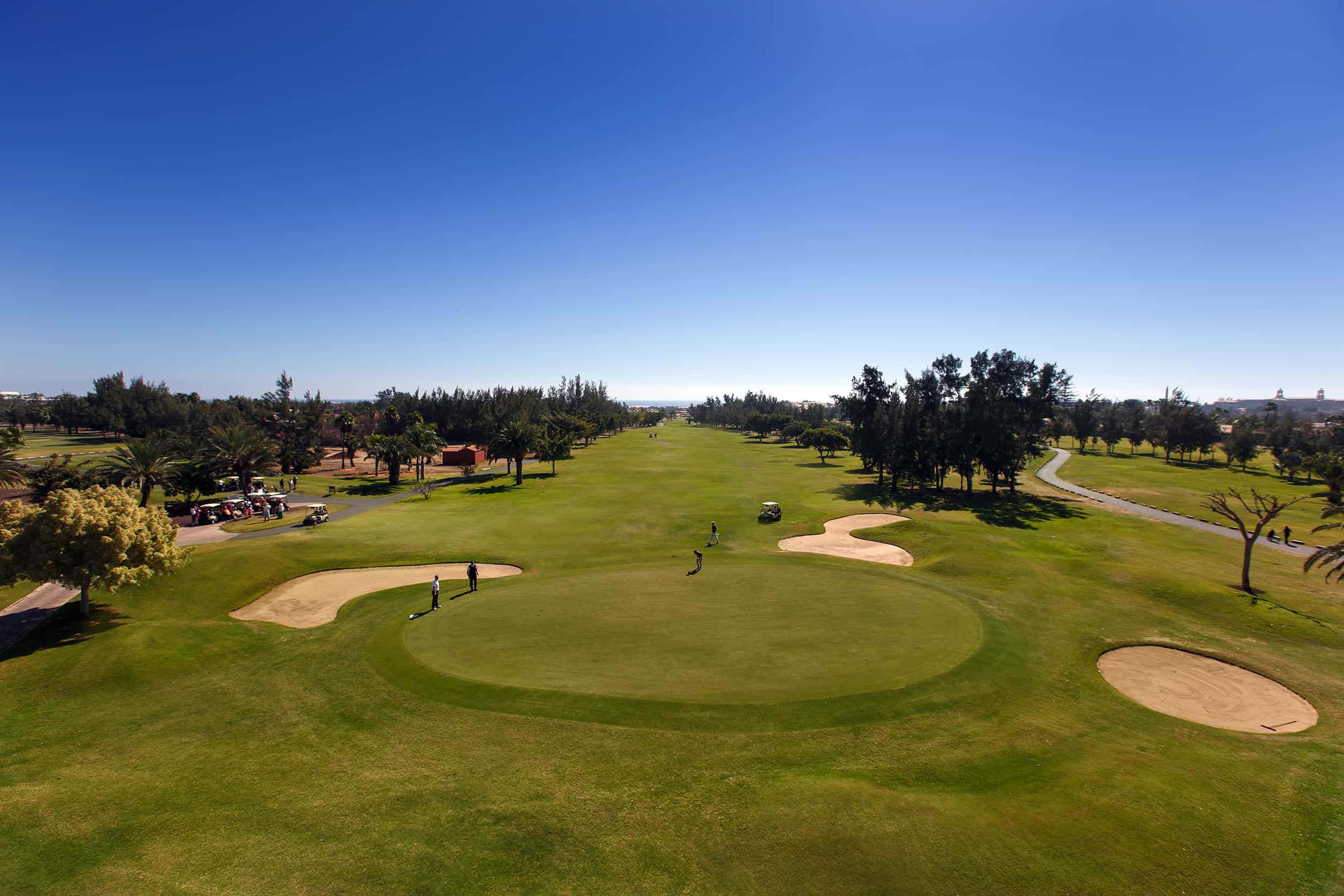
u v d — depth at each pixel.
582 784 15.92
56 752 18.36
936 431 76.31
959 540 45.47
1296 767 17.53
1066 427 156.88
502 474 96.69
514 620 28.42
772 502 59.06
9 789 16.11
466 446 123.56
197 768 17.12
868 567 39.25
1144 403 169.38
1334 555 32.06
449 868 12.77
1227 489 81.94
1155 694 22.97
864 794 15.12
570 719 19.19
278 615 32.00
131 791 15.91
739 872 12.62
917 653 24.47
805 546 48.56
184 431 126.44
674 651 24.39
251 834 13.98
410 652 25.08
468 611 30.06
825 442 119.50
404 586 36.34
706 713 19.44
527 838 13.75
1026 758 17.69
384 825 14.28
